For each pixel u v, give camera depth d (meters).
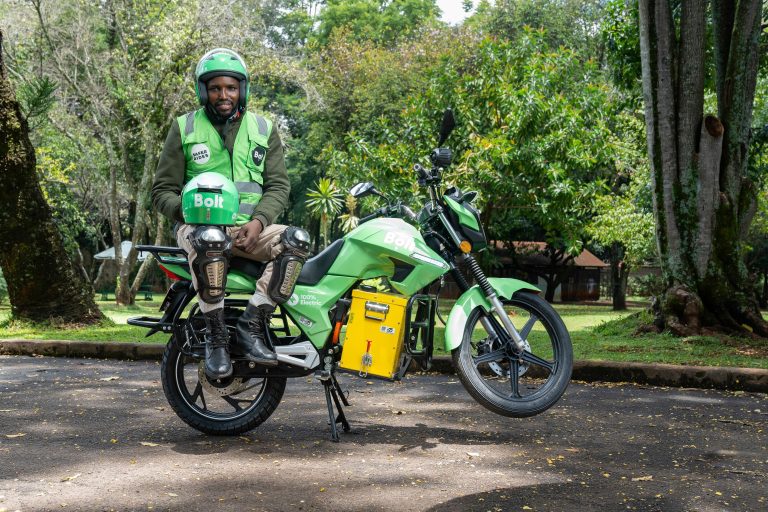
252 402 5.07
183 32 23.61
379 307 4.80
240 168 4.86
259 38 25.81
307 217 44.53
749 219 11.98
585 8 37.59
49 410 5.80
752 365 8.16
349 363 4.83
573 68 22.92
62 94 25.11
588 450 4.74
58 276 11.77
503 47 22.55
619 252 30.77
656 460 4.52
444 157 5.00
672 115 11.50
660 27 11.42
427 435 5.08
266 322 4.86
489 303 4.96
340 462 4.36
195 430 5.15
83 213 32.25
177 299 4.93
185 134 4.87
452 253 5.04
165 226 30.59
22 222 11.52
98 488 3.79
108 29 27.12
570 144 21.09
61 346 9.32
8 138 11.34
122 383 7.13
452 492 3.81
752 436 5.21
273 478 4.02
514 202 22.59
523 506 3.62
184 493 3.73
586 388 7.23
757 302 11.36
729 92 11.64
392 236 4.79
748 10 11.45
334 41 39.72
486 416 5.75
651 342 10.70
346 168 21.14
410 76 33.38
